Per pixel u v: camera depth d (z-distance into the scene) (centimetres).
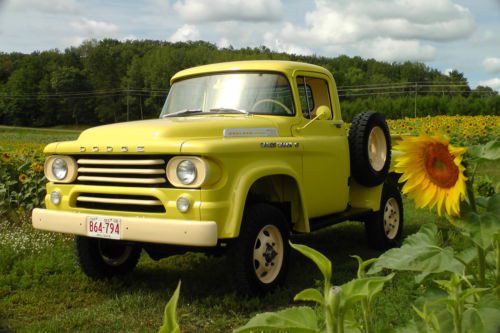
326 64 9675
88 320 462
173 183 457
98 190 493
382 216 715
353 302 116
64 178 519
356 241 774
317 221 605
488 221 172
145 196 474
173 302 104
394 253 185
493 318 152
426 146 174
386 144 686
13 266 616
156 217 464
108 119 11638
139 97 11488
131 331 437
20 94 11619
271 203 553
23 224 815
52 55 12456
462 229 175
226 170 461
